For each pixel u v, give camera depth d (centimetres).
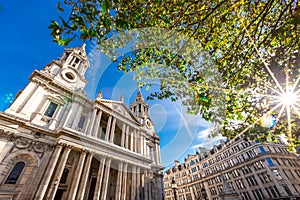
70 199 1447
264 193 3562
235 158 4453
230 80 579
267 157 3775
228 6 429
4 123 1409
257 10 500
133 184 2045
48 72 2195
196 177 5441
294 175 3638
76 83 2430
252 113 654
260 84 602
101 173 1781
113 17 240
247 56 562
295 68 515
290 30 411
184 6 369
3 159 1315
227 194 2389
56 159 1519
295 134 716
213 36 507
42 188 1320
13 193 1263
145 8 313
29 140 1526
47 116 1827
